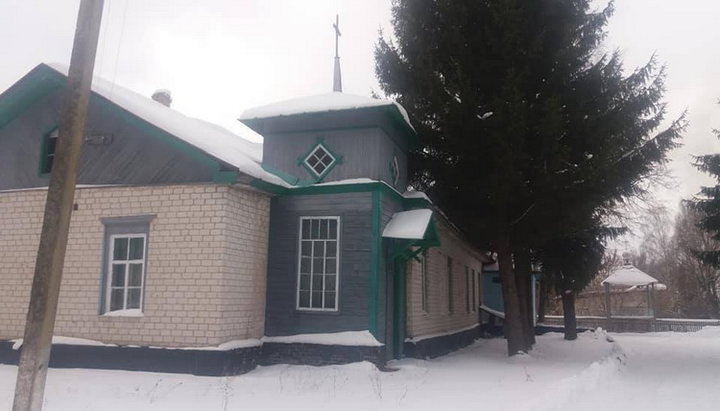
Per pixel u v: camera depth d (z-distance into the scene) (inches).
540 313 1400.1
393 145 583.8
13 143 525.7
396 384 423.2
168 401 343.0
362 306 494.3
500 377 470.3
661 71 610.9
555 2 601.9
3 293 500.7
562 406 377.7
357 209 510.3
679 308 2069.4
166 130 462.9
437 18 620.7
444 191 636.1
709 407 399.2
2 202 516.4
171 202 467.5
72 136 262.8
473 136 585.3
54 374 429.7
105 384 392.8
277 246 521.0
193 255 454.9
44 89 515.2
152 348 447.5
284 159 545.3
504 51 581.6
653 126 621.6
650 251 2363.4
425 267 660.7
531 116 576.4
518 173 554.6
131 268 475.2
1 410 313.9
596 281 2144.4
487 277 1192.2
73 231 487.2
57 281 255.8
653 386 506.6
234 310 461.7
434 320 680.4
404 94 637.3
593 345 860.6
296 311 505.7
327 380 428.1
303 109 533.6
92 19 272.8
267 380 426.9
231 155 482.0
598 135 579.8
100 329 464.4
